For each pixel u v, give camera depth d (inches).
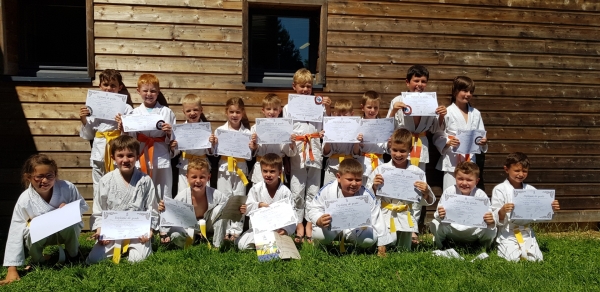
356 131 216.4
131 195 185.2
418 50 243.1
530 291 152.6
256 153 220.4
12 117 219.8
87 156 225.0
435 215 201.8
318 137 220.5
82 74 229.5
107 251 177.6
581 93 261.6
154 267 167.2
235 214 188.2
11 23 219.5
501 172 254.7
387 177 194.5
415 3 241.8
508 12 251.0
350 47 237.3
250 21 240.7
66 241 176.7
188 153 214.7
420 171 196.2
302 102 219.9
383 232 188.4
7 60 216.7
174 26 225.0
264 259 173.2
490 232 199.6
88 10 218.4
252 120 233.0
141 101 225.3
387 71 241.0
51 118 221.6
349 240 190.1
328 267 168.7
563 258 195.0
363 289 151.2
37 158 165.8
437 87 245.9
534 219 194.1
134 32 222.7
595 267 181.5
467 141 225.0
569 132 261.7
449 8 245.0
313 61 244.8
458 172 200.1
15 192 221.5
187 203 185.2
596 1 259.9
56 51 229.9
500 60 251.4
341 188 190.7
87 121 212.1
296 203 222.8
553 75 257.9
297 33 244.5
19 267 174.1
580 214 263.3
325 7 232.8
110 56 222.2
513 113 254.8
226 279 156.4
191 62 227.0
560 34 257.3
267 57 243.6
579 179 264.1
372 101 226.7
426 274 166.7
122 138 181.2
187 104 215.6
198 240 203.6
